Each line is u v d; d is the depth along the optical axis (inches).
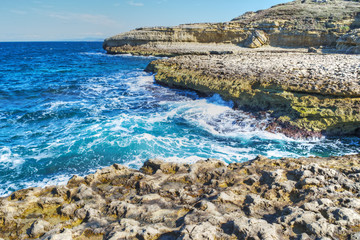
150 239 142.4
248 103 496.4
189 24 2411.4
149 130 434.0
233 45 2082.9
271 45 1935.3
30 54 2591.0
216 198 178.2
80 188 200.4
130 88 757.9
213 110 510.9
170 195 192.9
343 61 662.5
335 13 1828.2
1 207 172.9
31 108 561.0
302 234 138.4
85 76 1018.1
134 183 213.5
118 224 156.9
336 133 399.2
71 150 362.6
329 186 182.1
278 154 353.4
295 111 422.9
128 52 2332.7
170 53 1996.8
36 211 180.7
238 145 382.9
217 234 141.3
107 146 372.8
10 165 325.1
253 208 169.3
